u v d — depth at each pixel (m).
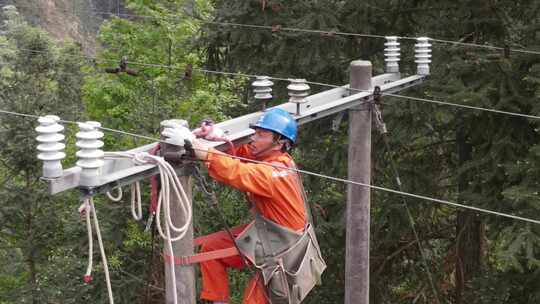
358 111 8.12
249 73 15.66
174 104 17.25
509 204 11.34
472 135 12.39
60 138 4.46
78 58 14.78
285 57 14.19
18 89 13.62
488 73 11.43
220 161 5.21
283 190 5.55
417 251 16.22
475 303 12.92
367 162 8.23
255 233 5.72
